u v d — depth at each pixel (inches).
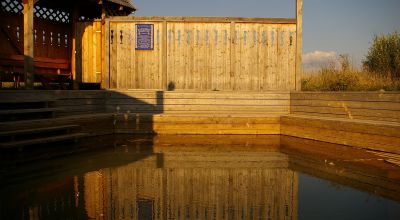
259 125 398.9
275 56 462.0
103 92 428.8
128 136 386.6
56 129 321.4
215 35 463.8
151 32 462.6
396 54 473.4
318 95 385.4
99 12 536.1
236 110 435.5
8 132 278.2
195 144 344.5
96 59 474.3
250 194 199.2
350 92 345.7
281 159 282.0
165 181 221.8
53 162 262.8
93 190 202.1
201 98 434.9
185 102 434.3
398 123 289.1
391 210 173.5
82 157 281.9
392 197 192.1
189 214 169.3
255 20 457.1
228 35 462.6
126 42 465.1
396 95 299.9
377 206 179.0
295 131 380.5
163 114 409.1
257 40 461.7
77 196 191.8
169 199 190.1
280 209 175.9
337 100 361.7
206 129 398.3
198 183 218.7
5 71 434.3
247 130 398.0
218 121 397.4
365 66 513.7
